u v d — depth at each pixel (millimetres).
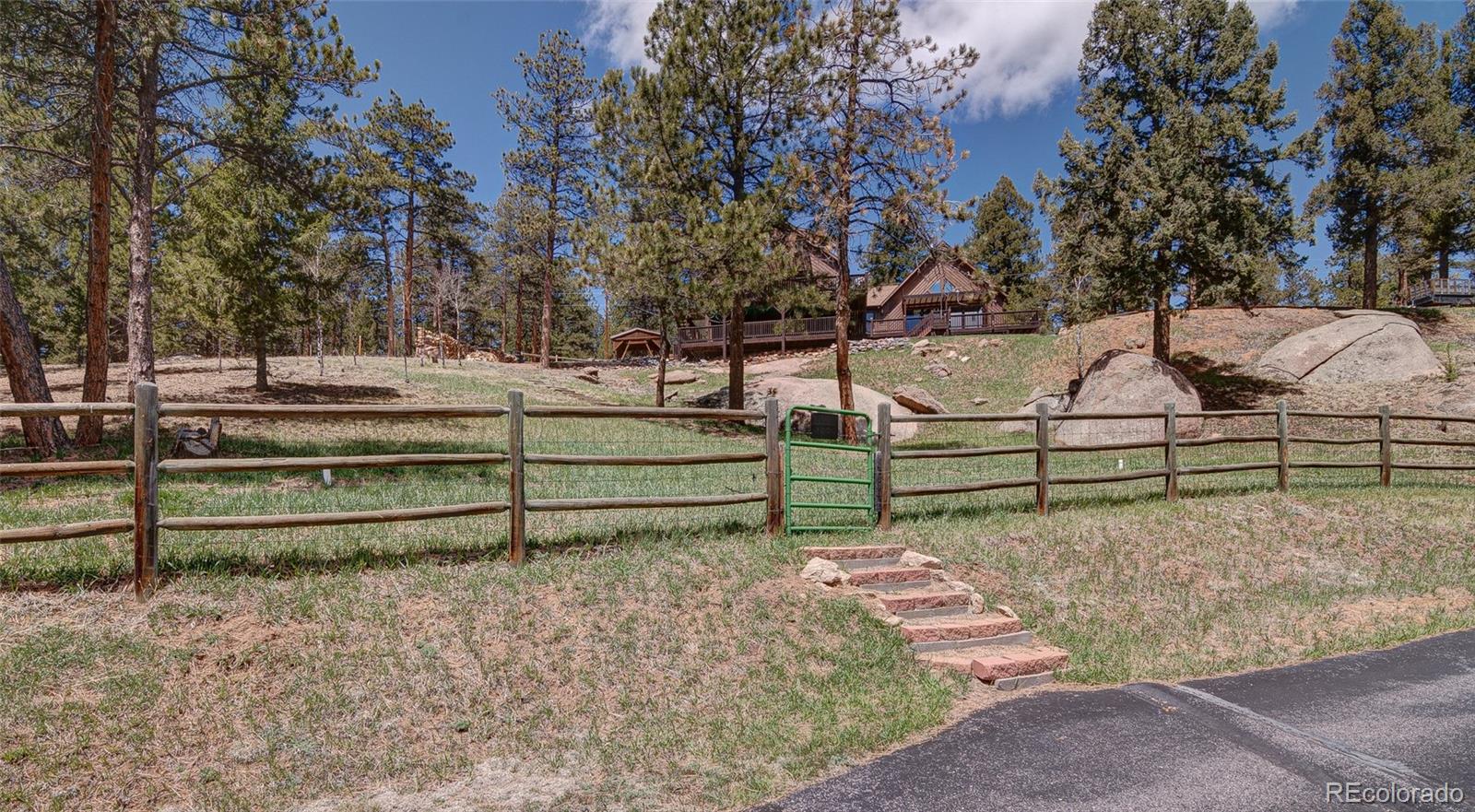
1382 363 20797
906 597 6160
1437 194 27406
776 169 16797
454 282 35469
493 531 6758
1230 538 8719
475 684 4602
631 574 6000
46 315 23141
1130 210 20203
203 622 4797
